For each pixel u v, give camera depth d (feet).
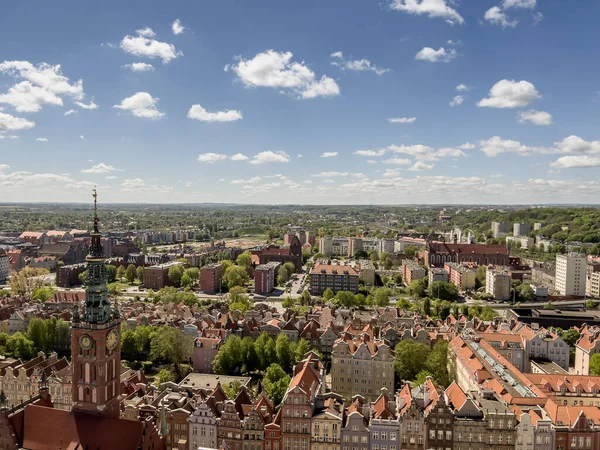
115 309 380.99
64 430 352.90
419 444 450.30
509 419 443.73
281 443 444.96
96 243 360.28
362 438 440.04
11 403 567.59
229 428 448.65
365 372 615.57
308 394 456.86
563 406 463.01
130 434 357.61
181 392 518.37
